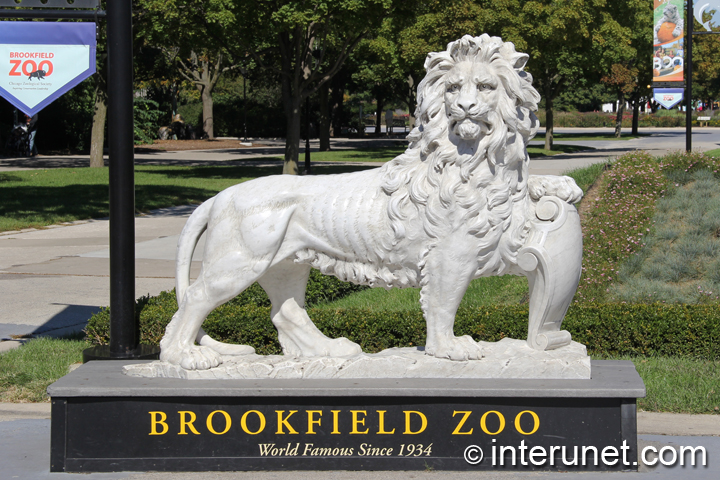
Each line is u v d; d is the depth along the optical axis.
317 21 19.66
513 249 3.63
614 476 3.53
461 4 24.62
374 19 19.41
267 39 22.88
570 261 3.65
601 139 46.09
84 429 3.65
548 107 33.69
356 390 3.48
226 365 3.74
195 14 19.62
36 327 7.05
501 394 3.45
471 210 3.51
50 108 36.19
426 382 3.57
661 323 5.89
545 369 3.62
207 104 48.41
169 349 3.84
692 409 4.70
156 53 36.41
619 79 47.12
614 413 3.53
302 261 3.83
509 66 3.44
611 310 6.11
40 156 33.84
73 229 14.03
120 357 5.38
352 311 6.14
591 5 28.02
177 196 18.47
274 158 32.75
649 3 39.59
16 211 15.90
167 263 10.32
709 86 69.31
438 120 3.56
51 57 5.44
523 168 3.66
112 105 5.35
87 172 24.86
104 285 9.00
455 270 3.57
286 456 3.62
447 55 3.51
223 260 3.74
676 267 8.46
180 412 3.62
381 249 3.66
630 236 9.23
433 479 3.51
